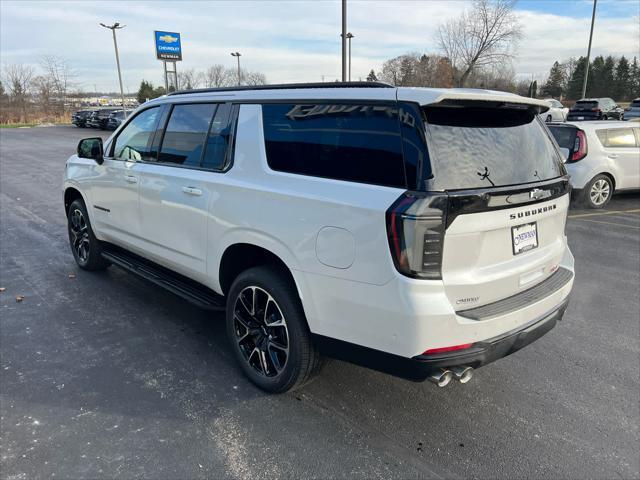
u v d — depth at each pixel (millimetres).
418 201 2359
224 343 3947
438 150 2451
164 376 3443
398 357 2539
